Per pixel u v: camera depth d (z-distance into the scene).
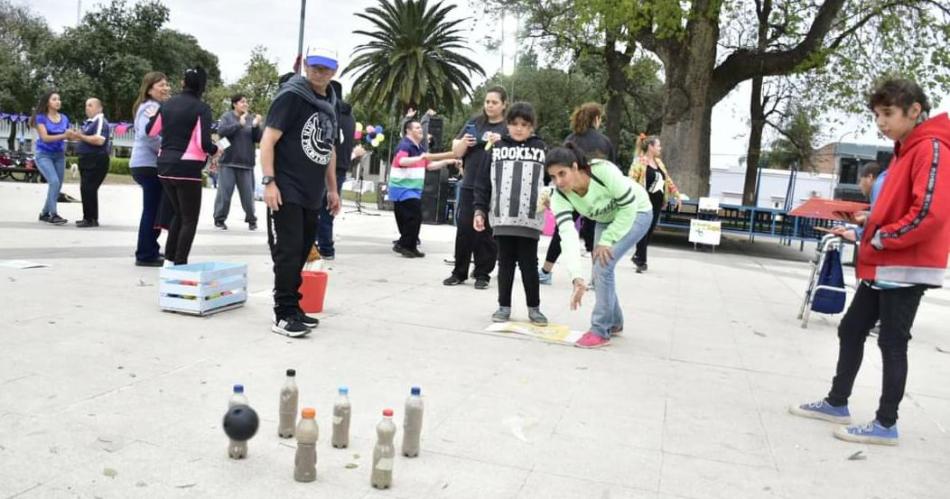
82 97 44.66
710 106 20.44
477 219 6.50
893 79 3.51
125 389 3.57
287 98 4.69
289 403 3.12
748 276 10.58
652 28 19.38
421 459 3.03
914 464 3.37
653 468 3.10
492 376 4.27
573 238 4.82
